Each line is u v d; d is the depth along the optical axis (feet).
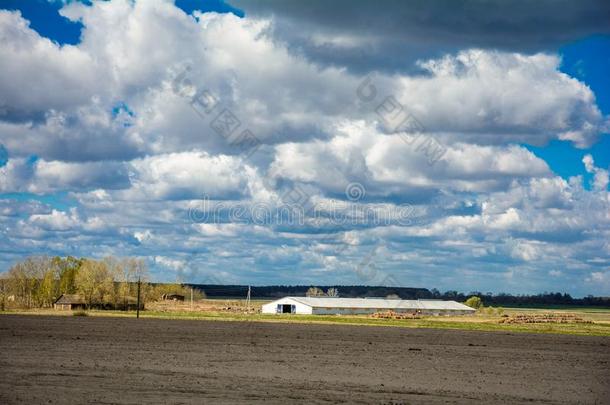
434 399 101.35
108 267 529.04
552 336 266.16
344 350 180.86
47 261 586.86
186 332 240.94
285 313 514.27
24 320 320.29
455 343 216.13
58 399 93.91
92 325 278.46
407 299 594.65
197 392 101.40
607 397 107.76
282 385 110.73
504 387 115.85
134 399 94.63
